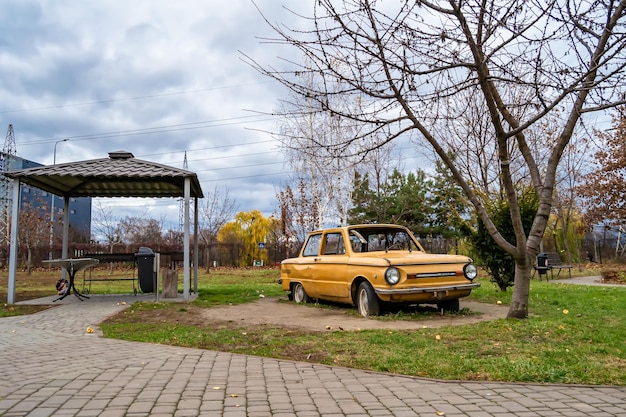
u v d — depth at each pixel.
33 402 3.97
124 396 4.15
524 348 5.80
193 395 4.20
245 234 37.12
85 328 7.77
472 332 6.77
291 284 11.85
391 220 26.36
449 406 3.96
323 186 24.53
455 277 8.78
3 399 4.05
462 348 5.87
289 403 4.02
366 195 26.50
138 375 4.83
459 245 27.89
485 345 5.99
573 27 5.55
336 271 9.83
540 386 4.52
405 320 8.30
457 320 8.24
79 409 3.82
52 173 11.20
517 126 7.59
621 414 3.77
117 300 11.81
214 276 25.59
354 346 6.03
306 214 29.38
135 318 8.93
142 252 13.07
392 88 6.34
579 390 4.39
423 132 7.19
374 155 22.88
